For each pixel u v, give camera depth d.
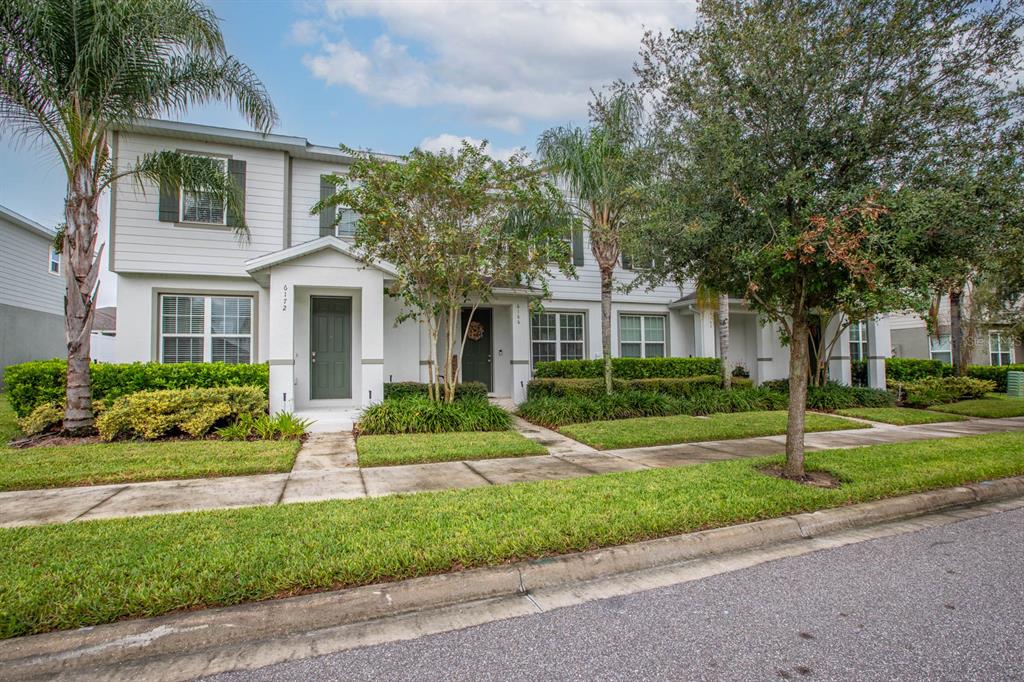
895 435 9.32
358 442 8.04
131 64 8.05
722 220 5.74
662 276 6.81
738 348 17.22
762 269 5.43
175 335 11.77
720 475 5.92
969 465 6.45
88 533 4.06
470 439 8.27
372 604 3.20
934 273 5.04
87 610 2.92
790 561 4.04
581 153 11.27
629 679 2.53
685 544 4.11
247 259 12.22
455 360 12.84
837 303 5.93
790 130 5.39
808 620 3.10
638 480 5.71
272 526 4.22
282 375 10.25
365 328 10.73
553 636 2.94
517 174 9.27
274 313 10.30
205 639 2.87
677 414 11.32
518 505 4.79
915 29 5.18
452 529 4.14
